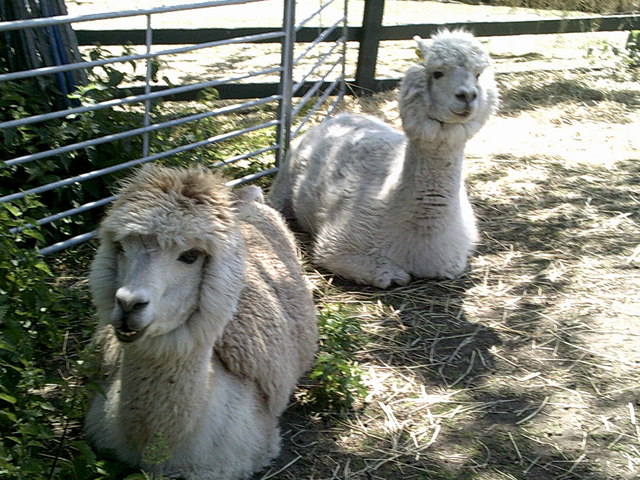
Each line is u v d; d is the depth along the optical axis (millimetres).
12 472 1345
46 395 1832
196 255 1380
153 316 1330
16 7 2576
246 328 1655
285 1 2951
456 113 2320
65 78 2701
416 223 2453
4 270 1808
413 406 1935
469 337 2236
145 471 1519
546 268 2615
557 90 4383
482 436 1842
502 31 4773
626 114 4082
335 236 2553
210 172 1459
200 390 1462
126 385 1455
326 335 2070
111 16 2354
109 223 1367
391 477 1698
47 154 2285
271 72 3006
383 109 4070
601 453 1799
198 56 4762
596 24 4914
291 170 2945
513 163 3447
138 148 2705
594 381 2055
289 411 1883
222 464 1545
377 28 4250
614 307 2395
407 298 2426
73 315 2109
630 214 2998
